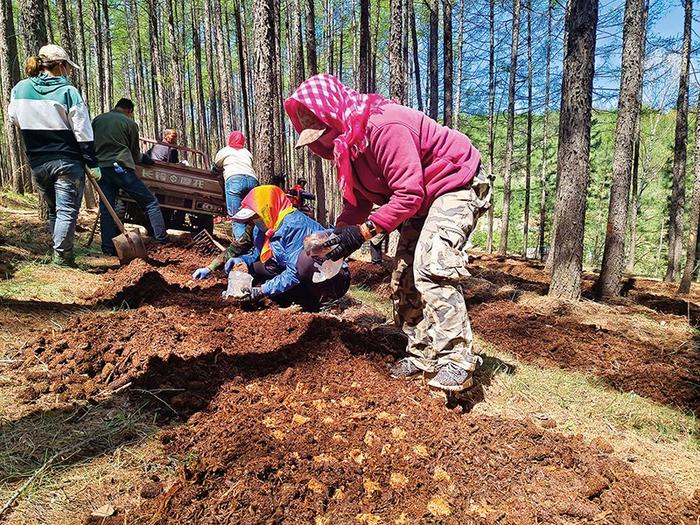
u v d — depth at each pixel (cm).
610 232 805
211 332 335
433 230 267
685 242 2477
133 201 700
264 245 451
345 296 538
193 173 734
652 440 299
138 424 226
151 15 1666
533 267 1246
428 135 268
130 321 334
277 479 192
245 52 2270
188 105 2830
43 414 226
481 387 335
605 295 811
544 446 231
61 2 1031
